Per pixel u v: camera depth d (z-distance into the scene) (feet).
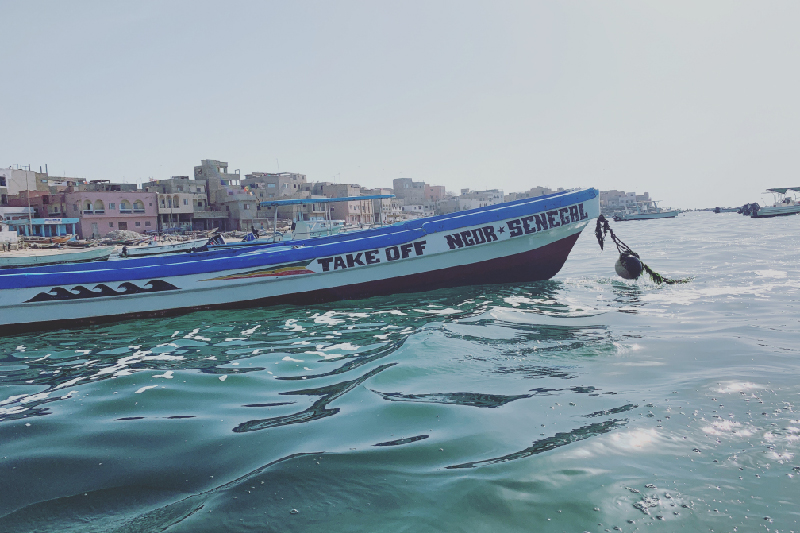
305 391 18.58
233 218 244.63
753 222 229.45
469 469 11.84
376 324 31.01
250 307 39.09
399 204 398.62
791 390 16.37
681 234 144.25
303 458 12.67
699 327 26.86
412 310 35.17
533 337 25.29
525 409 15.57
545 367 20.16
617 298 36.88
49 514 10.68
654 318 29.55
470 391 17.48
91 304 35.73
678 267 55.93
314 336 28.53
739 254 69.41
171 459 13.14
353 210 297.53
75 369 23.63
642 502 10.37
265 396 18.22
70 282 35.01
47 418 16.69
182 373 21.75
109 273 35.88
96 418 16.49
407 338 25.67
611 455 12.36
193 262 37.70
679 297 36.52
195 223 239.30
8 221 185.06
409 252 41.04
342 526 9.83
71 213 198.49
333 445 13.44
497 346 23.61
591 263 64.59
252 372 21.57
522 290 41.63
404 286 41.78
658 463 11.93
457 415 15.21
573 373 19.31
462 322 29.48
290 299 39.68
